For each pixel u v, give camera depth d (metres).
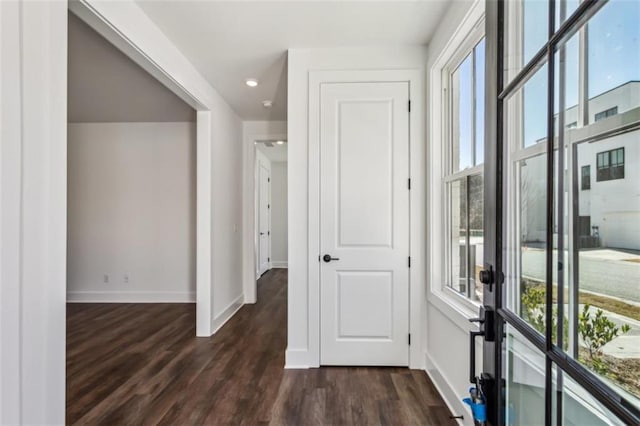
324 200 2.61
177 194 4.59
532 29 0.83
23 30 1.24
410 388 2.26
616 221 0.57
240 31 2.34
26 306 1.26
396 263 2.58
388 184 2.58
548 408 0.71
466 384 1.80
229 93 3.55
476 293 1.91
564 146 0.69
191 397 2.16
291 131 2.62
